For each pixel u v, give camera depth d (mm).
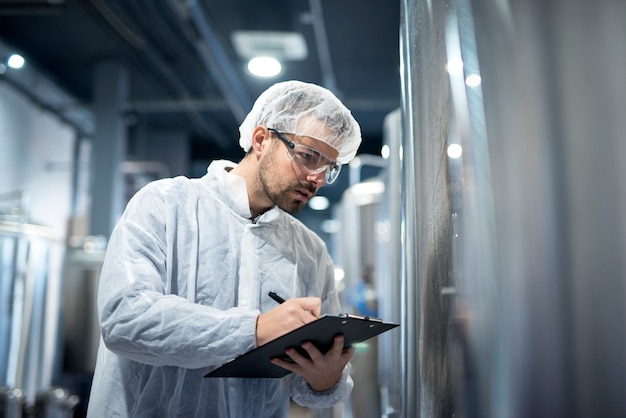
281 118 1066
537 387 444
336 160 1155
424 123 595
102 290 932
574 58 448
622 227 425
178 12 4648
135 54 5621
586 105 441
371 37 4734
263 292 1090
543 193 449
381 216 3473
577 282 434
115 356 1038
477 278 486
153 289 926
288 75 6301
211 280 1052
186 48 5645
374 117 7684
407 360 652
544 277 444
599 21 445
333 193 11789
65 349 4637
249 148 1193
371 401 3170
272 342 784
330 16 4336
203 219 1083
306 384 1129
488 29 492
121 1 4621
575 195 438
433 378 563
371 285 3936
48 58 6016
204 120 7664
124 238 973
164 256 1015
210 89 6805
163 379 1016
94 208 6035
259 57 4930
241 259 1078
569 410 433
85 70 6309
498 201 469
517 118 464
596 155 435
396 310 2219
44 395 3725
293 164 1058
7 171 5539
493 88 482
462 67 516
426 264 586
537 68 459
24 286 3621
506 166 467
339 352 889
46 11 4383
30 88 5953
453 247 523
